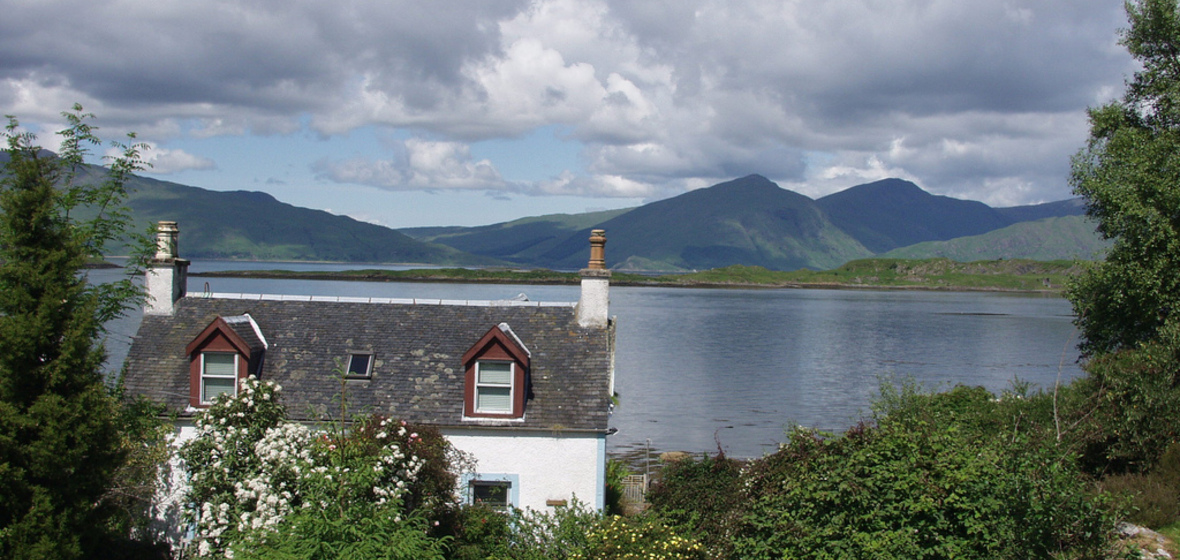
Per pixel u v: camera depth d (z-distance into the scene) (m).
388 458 19.11
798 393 78.12
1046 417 25.84
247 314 29.50
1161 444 22.22
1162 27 34.28
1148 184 31.38
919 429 18.78
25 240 19.64
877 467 17.47
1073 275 35.03
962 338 142.25
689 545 20.08
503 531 22.53
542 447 26.23
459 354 28.52
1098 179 34.12
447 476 21.75
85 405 19.00
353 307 30.38
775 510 18.73
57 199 20.89
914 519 16.84
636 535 20.47
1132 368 23.56
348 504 17.70
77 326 19.14
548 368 27.88
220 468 20.52
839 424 63.66
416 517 18.16
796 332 150.38
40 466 18.03
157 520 24.16
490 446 26.34
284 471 19.11
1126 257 31.81
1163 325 30.27
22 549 17.38
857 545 16.95
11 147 19.81
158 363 28.14
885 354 114.94
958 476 16.56
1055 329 163.62
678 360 103.94
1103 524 14.84
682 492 26.50
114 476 21.00
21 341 18.33
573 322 29.44
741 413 67.75
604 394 27.05
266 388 21.58
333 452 19.17
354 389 27.44
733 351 115.56
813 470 18.77
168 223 30.31
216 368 27.23
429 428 23.16
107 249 26.09
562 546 21.33
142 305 29.08
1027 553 14.83
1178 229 30.92
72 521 18.70
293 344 28.92
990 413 28.34
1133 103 35.88
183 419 26.42
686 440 57.34
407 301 30.69
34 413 18.17
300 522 16.45
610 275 29.38
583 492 26.11
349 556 15.90
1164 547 17.34
